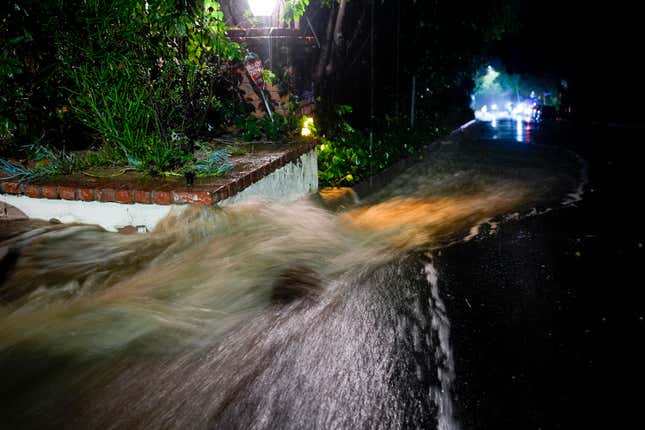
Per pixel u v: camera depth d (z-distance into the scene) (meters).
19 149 6.73
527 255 5.93
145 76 6.56
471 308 4.54
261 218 6.30
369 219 7.94
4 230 5.60
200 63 7.63
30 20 6.09
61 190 5.66
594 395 3.20
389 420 3.01
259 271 5.32
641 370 3.46
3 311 4.55
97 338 4.13
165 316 4.46
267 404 3.22
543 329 4.09
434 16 17.66
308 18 12.99
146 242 5.50
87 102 6.45
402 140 15.05
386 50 17.98
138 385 3.51
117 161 6.73
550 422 2.96
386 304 4.66
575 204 8.39
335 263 5.81
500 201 8.99
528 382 3.35
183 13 6.61
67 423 3.16
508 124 35.25
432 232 7.11
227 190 5.66
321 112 12.18
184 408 3.22
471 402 3.16
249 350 3.89
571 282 5.06
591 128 26.77
